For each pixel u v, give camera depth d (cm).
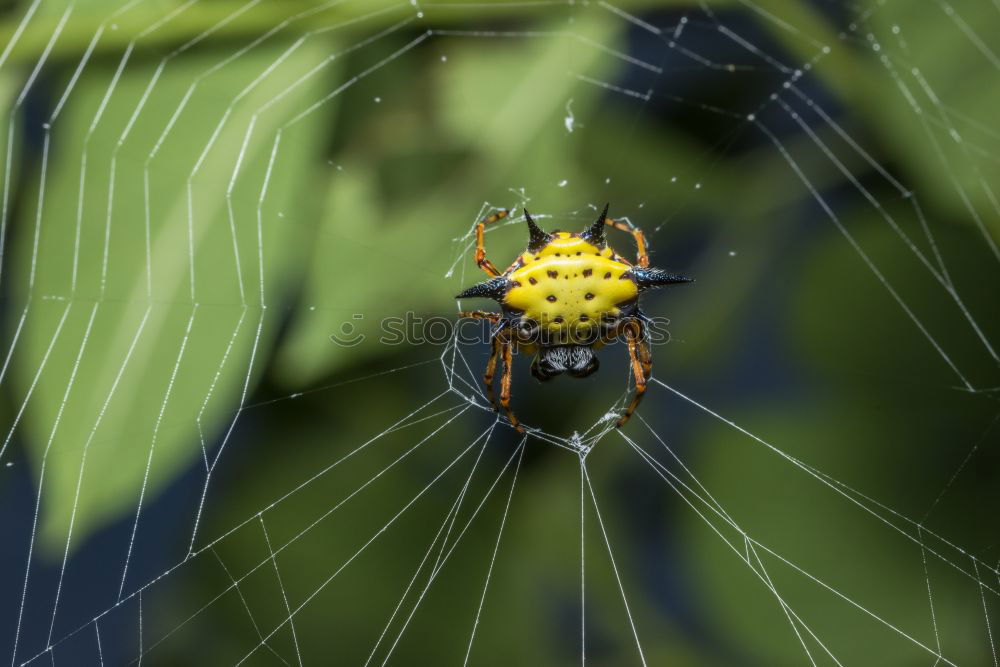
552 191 16
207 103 15
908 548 16
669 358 16
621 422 16
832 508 16
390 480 16
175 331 15
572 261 16
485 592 16
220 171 15
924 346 16
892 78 16
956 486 16
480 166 16
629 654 16
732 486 16
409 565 16
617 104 17
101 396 15
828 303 16
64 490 15
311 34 16
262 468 16
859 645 16
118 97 15
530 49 16
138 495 16
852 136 17
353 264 15
